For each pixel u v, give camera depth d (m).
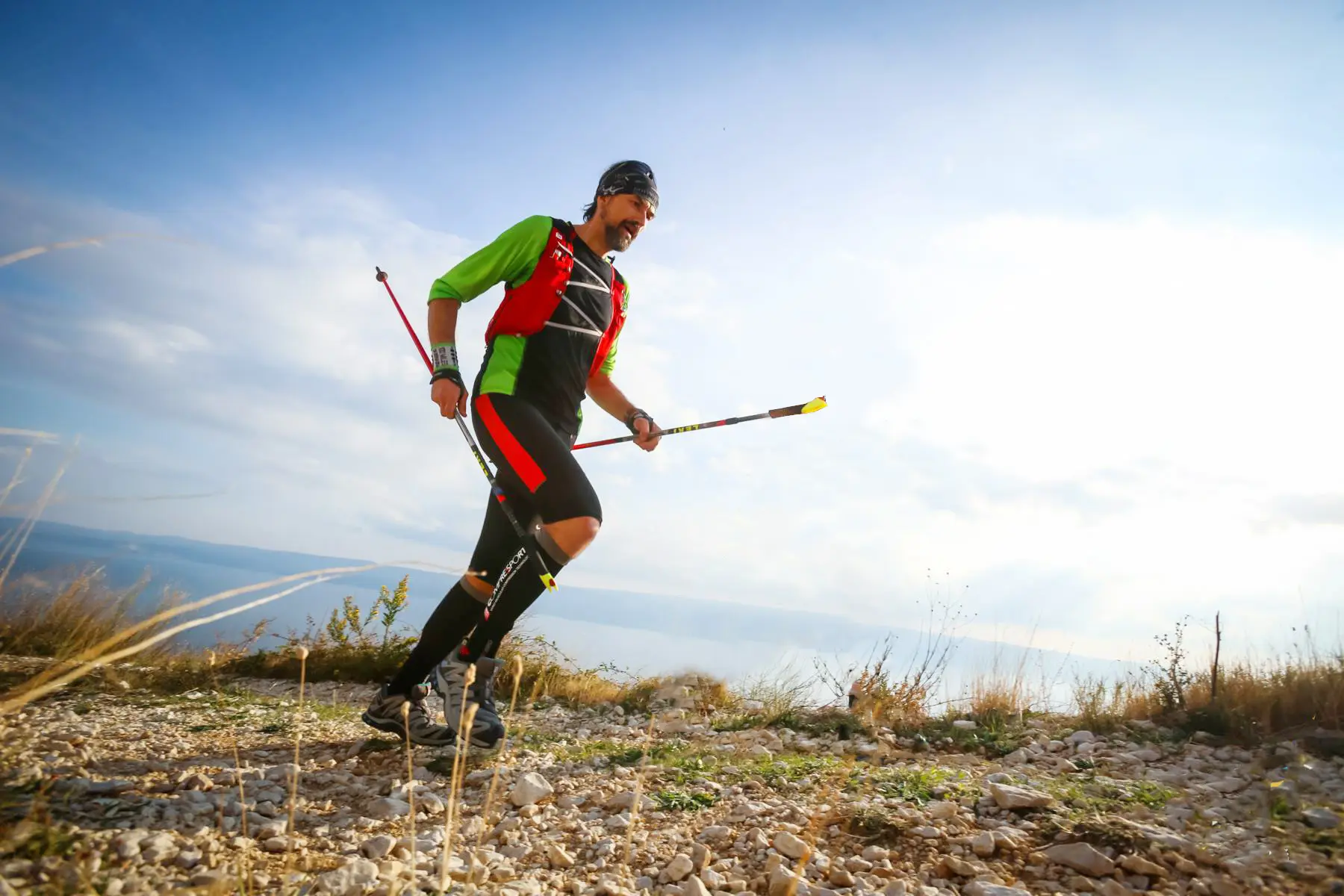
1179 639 4.59
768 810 2.40
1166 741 3.88
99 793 2.16
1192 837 2.14
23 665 4.53
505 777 2.73
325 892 1.68
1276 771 2.81
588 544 2.79
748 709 5.25
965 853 2.09
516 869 1.97
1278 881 1.83
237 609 1.35
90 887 1.53
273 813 2.20
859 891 1.86
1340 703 3.79
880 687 4.89
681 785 2.70
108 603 5.16
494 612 2.90
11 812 1.88
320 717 3.91
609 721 4.98
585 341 3.17
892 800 2.50
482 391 3.00
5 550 1.74
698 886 1.83
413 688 3.07
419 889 1.73
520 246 3.04
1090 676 4.74
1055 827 2.20
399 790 2.49
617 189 3.17
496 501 3.07
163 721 3.50
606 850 2.11
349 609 6.50
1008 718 4.58
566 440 3.19
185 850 1.83
